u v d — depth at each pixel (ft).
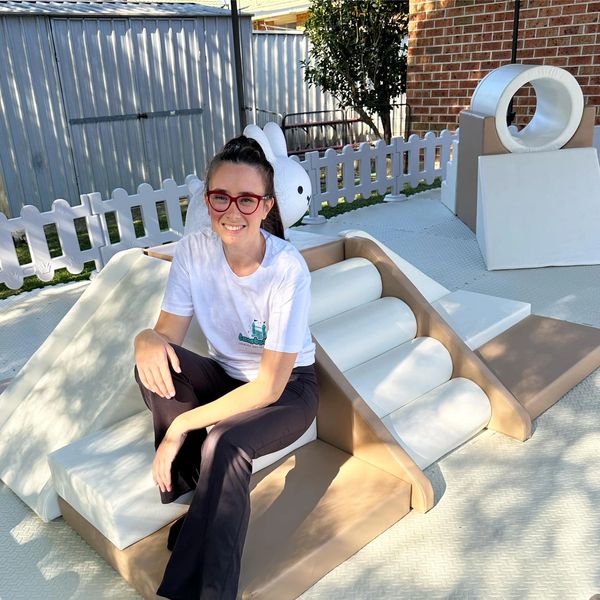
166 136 27.25
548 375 9.05
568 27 22.81
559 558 6.16
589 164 15.85
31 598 5.90
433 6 26.37
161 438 5.88
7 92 22.57
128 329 7.63
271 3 48.60
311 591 5.84
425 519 6.75
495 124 16.02
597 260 14.74
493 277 14.34
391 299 9.09
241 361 6.16
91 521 6.26
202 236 5.90
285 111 35.06
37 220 14.79
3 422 8.01
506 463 7.66
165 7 27.76
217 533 5.03
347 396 7.05
